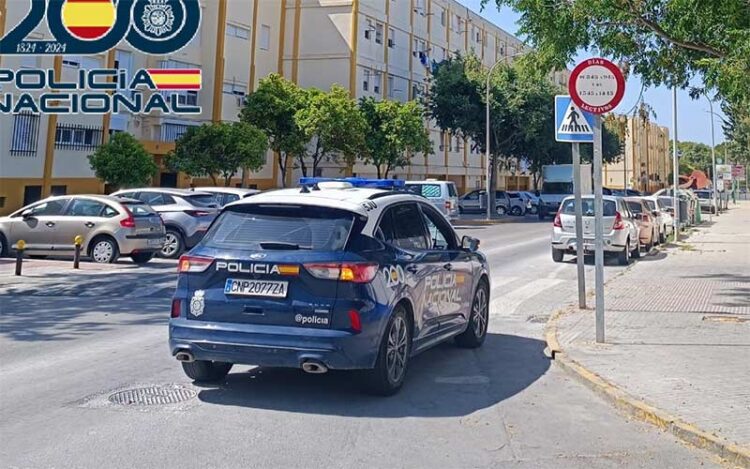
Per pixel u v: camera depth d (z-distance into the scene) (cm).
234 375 700
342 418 570
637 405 588
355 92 4188
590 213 1797
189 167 2866
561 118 1048
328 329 579
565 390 666
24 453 483
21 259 1474
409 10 4803
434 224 779
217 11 3509
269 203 632
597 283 841
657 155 8962
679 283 1414
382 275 609
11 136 2672
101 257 1652
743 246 2347
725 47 965
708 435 512
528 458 489
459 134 4844
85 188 2970
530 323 1025
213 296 607
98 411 580
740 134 4700
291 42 4256
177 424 548
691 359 754
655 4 1010
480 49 5997
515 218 4481
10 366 733
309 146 3938
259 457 480
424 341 700
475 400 630
